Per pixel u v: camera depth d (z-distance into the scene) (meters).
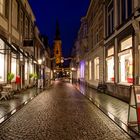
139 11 12.12
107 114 9.84
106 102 14.10
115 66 17.16
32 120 8.85
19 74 21.77
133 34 12.90
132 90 7.45
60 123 8.34
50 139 6.27
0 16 15.55
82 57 44.47
